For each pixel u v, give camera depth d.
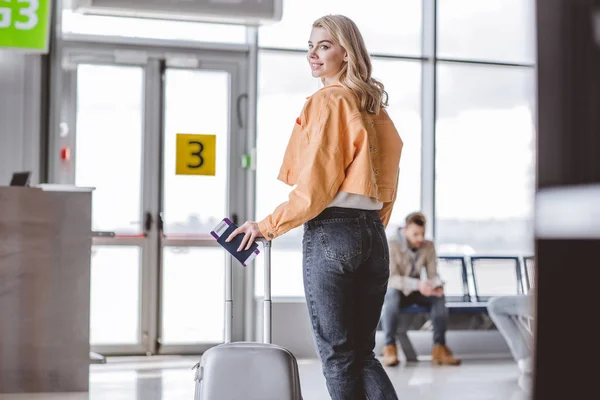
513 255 7.33
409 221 6.47
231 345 2.19
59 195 4.41
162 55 6.84
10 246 4.37
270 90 7.04
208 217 6.90
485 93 7.42
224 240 2.24
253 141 6.94
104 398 4.54
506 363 6.28
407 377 5.55
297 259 6.92
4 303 4.36
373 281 2.21
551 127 0.57
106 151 6.73
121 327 6.68
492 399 4.64
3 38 5.47
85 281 4.44
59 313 4.41
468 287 7.21
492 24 7.43
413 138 7.38
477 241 7.34
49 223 4.40
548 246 0.58
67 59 6.66
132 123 6.79
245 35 7.00
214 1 4.77
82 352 4.43
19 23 5.48
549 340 0.58
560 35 0.56
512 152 7.42
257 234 2.19
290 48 7.07
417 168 7.37
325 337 2.16
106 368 5.89
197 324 6.82
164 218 6.81
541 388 0.59
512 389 5.00
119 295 6.68
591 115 0.55
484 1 7.40
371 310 2.23
